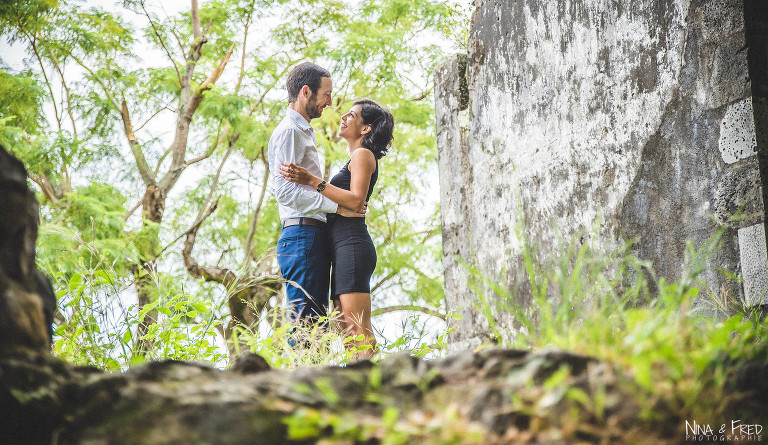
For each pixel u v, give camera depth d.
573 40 3.64
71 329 2.49
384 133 3.78
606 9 3.43
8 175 1.35
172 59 12.62
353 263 3.57
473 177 4.44
